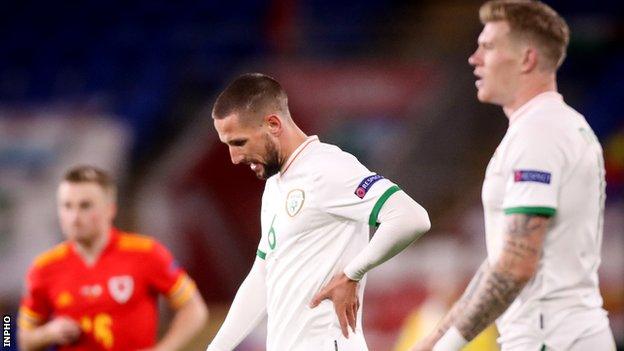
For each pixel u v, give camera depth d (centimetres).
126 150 4622
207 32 5559
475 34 5478
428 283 3584
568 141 1293
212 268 4366
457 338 1289
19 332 2081
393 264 3609
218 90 5184
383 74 5203
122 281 2028
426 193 4566
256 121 1371
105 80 5284
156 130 4947
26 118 4628
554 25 1350
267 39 5462
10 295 4072
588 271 1310
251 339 3331
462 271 3700
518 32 1346
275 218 1392
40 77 5375
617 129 4597
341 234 1366
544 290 1292
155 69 5312
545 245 1295
